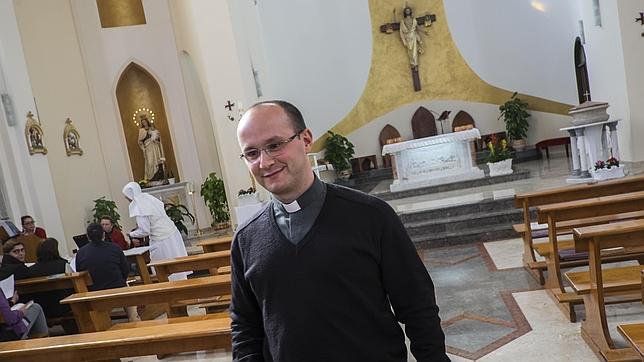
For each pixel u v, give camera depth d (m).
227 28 10.84
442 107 13.71
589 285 3.45
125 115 13.39
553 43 12.95
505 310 4.54
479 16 13.42
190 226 13.30
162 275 5.26
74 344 2.95
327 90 13.41
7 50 9.82
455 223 7.60
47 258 5.79
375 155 13.56
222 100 10.99
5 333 4.47
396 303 1.60
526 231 5.32
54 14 12.32
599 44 10.27
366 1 13.59
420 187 10.09
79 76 12.59
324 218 1.56
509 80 13.41
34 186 9.91
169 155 13.65
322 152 13.29
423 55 13.69
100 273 5.68
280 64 12.90
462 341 4.05
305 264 1.53
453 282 5.65
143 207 7.44
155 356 4.67
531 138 13.37
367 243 1.54
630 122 9.17
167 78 13.34
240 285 1.71
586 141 8.20
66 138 11.98
